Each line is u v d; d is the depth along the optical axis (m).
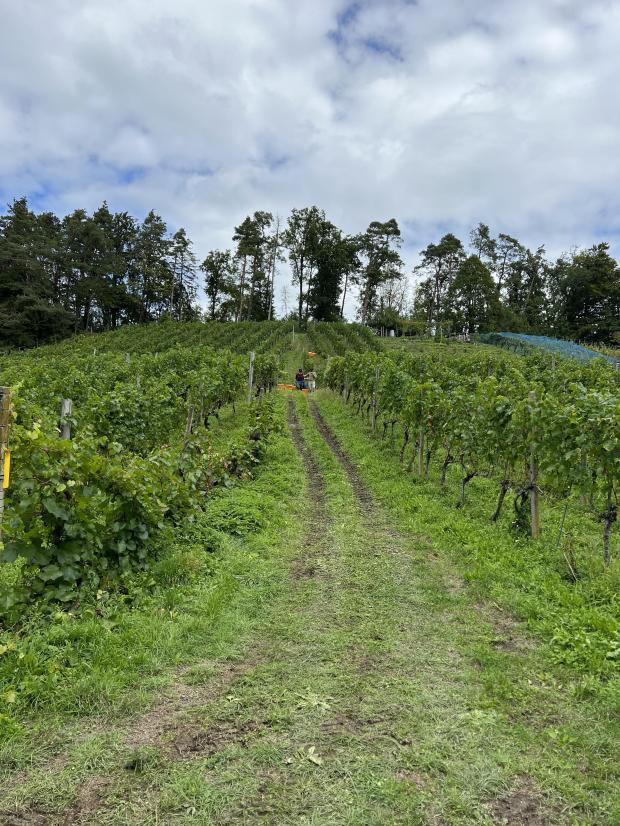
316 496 9.69
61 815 2.58
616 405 6.20
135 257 71.69
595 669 3.92
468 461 11.92
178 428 13.44
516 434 7.55
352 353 23.22
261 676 3.87
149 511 5.41
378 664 4.08
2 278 56.16
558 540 6.86
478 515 8.31
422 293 82.19
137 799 2.69
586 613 4.73
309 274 71.81
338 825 2.55
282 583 5.71
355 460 12.84
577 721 3.38
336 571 6.07
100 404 9.34
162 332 50.84
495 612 5.06
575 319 68.19
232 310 81.50
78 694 3.47
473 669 4.02
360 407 18.97
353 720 3.37
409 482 10.37
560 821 2.61
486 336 50.62
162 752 3.03
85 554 4.66
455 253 74.81
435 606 5.17
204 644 4.30
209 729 3.25
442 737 3.21
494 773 2.91
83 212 71.94
